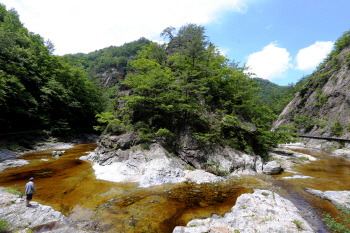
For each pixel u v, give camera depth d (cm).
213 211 920
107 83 10631
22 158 2105
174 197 1092
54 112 3569
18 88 2638
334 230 691
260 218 792
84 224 776
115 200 1030
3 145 2306
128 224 784
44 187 1226
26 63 3052
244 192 1196
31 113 2956
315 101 5369
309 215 880
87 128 4369
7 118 2712
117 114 2205
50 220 781
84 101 4322
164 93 1839
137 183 1323
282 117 6781
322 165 2159
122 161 1658
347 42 5525
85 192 1146
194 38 2159
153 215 866
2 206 823
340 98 4591
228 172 1609
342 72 4888
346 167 2058
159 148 1666
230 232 688
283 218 797
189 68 2212
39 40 4234
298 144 4700
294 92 8825
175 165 1579
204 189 1241
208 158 1705
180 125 1912
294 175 1658
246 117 2391
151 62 2356
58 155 2295
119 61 12044
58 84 3619
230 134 1988
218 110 2120
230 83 2403
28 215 789
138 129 1848
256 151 2259
